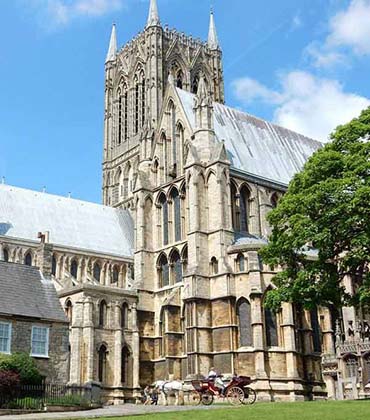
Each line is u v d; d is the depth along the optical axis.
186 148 101.50
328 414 38.09
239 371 82.44
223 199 92.62
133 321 93.88
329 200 58.62
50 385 55.88
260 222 99.94
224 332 85.06
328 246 58.22
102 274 114.25
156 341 96.31
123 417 40.50
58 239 113.06
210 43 177.00
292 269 62.53
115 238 122.81
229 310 85.31
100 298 90.69
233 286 86.94
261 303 83.50
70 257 110.88
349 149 59.91
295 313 85.44
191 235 91.56
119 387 87.50
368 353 71.25
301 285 59.34
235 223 96.69
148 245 102.69
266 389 78.75
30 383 55.19
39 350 63.84
